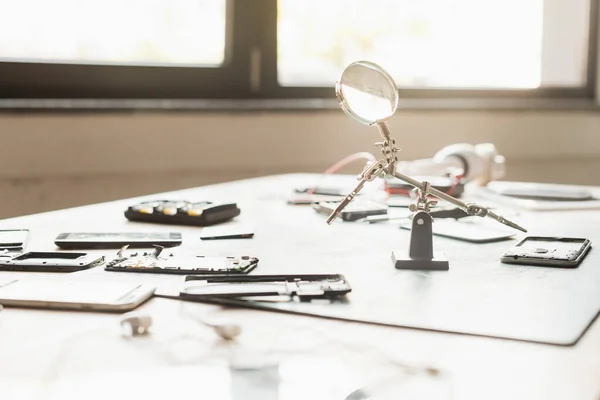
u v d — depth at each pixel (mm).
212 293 708
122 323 611
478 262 885
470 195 1461
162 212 1139
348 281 782
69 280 780
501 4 2711
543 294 737
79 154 2084
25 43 2121
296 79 2477
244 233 1034
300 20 2459
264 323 640
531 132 2652
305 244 989
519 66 2770
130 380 520
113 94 2230
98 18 2199
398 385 510
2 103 1996
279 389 507
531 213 1269
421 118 2482
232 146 2273
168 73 2297
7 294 704
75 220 1157
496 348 579
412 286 763
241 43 2385
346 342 593
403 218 1188
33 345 586
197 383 515
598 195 1463
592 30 2811
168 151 2195
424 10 2605
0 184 1996
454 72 2668
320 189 1470
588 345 589
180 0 2297
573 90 2820
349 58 2525
